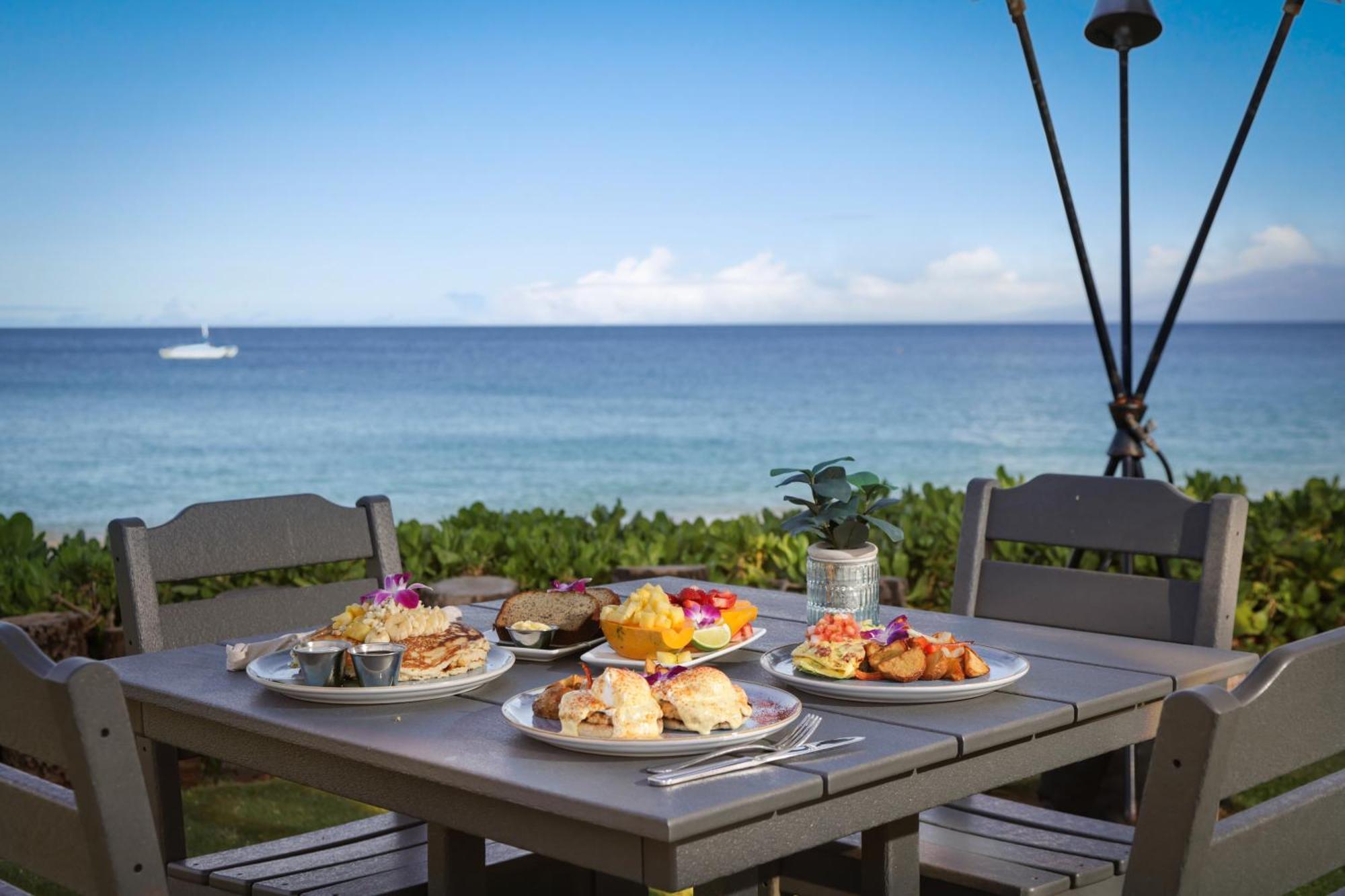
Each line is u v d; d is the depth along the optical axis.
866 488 2.32
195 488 27.05
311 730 1.69
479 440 33.81
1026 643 2.26
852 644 1.89
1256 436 34.09
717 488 27.36
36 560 4.93
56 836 1.29
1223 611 2.47
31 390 44.91
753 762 1.48
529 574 5.31
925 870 2.09
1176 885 1.15
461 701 1.85
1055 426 35.88
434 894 1.72
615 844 1.37
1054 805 3.49
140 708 2.09
